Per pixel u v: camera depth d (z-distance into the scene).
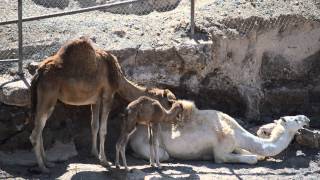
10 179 17.77
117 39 22.28
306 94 24.08
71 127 20.83
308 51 24.58
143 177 17.88
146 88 19.66
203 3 25.80
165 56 21.38
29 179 17.80
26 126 19.98
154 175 18.09
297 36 24.36
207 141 19.91
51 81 17.94
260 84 23.80
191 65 21.42
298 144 21.34
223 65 22.53
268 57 23.98
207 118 20.22
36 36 22.38
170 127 20.19
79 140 20.77
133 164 19.45
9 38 22.17
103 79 18.81
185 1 26.19
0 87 19.48
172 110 18.78
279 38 24.03
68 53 18.17
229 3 24.58
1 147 19.84
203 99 22.53
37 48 21.53
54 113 20.58
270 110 23.86
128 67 21.30
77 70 18.20
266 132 21.03
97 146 20.75
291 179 18.44
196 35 22.20
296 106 24.06
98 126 19.30
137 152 20.12
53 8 25.89
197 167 19.25
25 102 19.48
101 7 20.61
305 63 24.62
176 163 19.83
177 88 21.81
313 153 20.95
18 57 20.70
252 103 23.02
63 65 18.11
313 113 24.08
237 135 20.03
